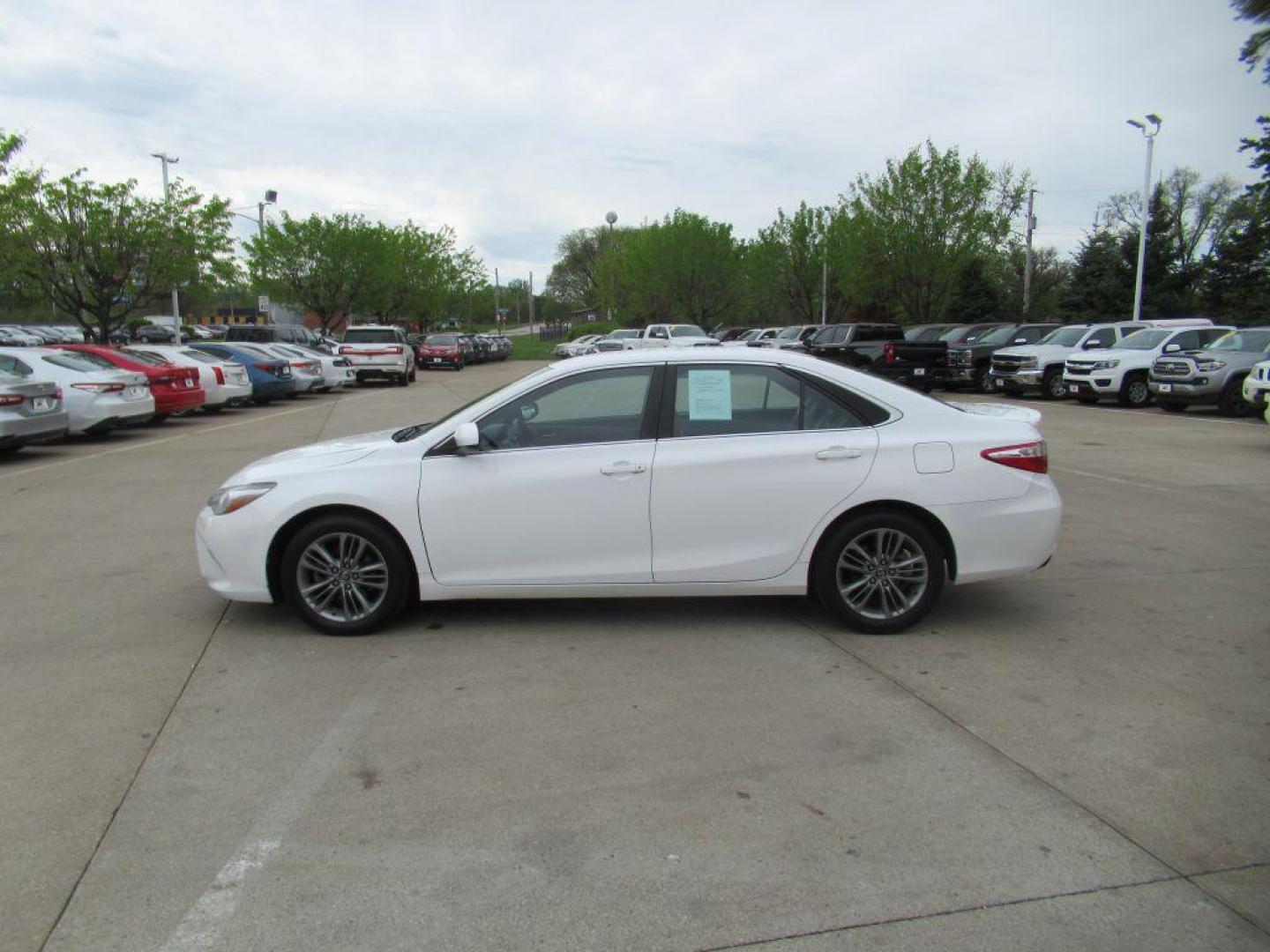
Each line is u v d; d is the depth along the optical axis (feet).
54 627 17.81
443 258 195.42
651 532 16.43
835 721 13.29
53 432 42.57
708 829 10.55
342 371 90.22
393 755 12.37
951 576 16.80
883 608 16.78
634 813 10.91
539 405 16.92
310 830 10.59
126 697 14.37
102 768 12.08
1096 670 15.17
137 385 50.08
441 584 16.72
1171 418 56.95
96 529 26.76
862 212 123.75
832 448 16.33
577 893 9.42
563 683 14.74
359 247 147.33
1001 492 16.43
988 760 12.10
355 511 16.76
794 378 16.84
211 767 12.09
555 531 16.46
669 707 13.83
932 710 13.61
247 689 14.64
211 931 8.87
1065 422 54.54
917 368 70.74
